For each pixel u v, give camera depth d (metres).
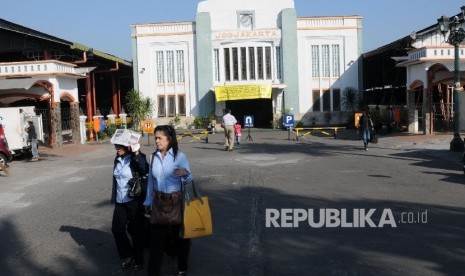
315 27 36.12
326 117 36.22
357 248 6.52
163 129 5.49
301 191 10.58
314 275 5.59
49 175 14.73
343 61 36.34
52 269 6.10
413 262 5.91
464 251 6.27
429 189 10.52
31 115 19.89
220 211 8.89
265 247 6.67
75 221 8.61
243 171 13.99
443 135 23.05
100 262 6.32
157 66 37.16
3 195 11.50
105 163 17.42
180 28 36.75
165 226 5.43
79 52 28.89
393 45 28.72
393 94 33.19
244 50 36.22
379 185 11.14
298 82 36.22
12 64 23.03
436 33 28.17
